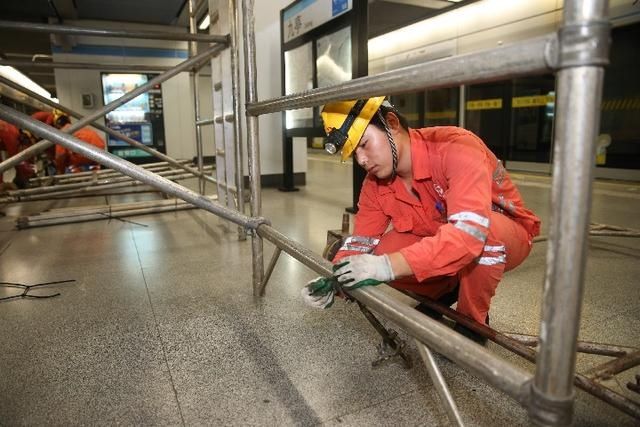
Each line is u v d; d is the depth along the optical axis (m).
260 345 1.49
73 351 1.47
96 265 2.42
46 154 6.14
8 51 10.09
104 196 4.98
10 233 3.21
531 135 6.90
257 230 1.77
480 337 1.38
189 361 1.39
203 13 5.05
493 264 1.21
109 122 8.05
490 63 0.65
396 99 8.95
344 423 1.09
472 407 1.15
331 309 1.77
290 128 4.67
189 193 1.74
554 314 0.61
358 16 3.18
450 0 6.45
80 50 7.74
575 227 0.58
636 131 5.46
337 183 5.97
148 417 1.12
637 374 1.19
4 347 1.50
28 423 1.10
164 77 2.79
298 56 4.22
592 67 0.54
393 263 0.98
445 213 1.29
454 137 1.13
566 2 0.55
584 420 1.08
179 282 2.13
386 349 1.40
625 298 1.84
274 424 1.09
